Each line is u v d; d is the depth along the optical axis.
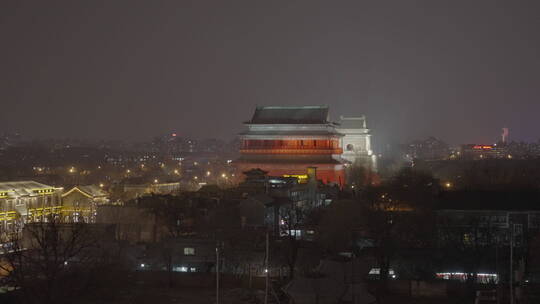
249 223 125.81
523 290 82.00
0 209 148.00
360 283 63.94
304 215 135.12
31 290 74.19
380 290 90.62
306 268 92.12
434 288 89.69
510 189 146.12
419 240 109.94
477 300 78.81
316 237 117.75
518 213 116.00
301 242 111.25
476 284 91.25
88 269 85.06
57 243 81.69
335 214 114.44
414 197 124.06
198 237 108.00
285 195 150.25
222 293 87.38
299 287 62.56
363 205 118.56
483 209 117.81
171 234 118.62
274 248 101.25
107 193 194.25
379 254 101.00
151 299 84.69
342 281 63.38
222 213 126.38
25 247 96.69
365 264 66.81
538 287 84.31
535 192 128.88
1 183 163.75
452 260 101.81
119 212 126.19
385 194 126.75
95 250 94.62
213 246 101.50
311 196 155.12
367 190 144.25
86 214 163.38
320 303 61.72
